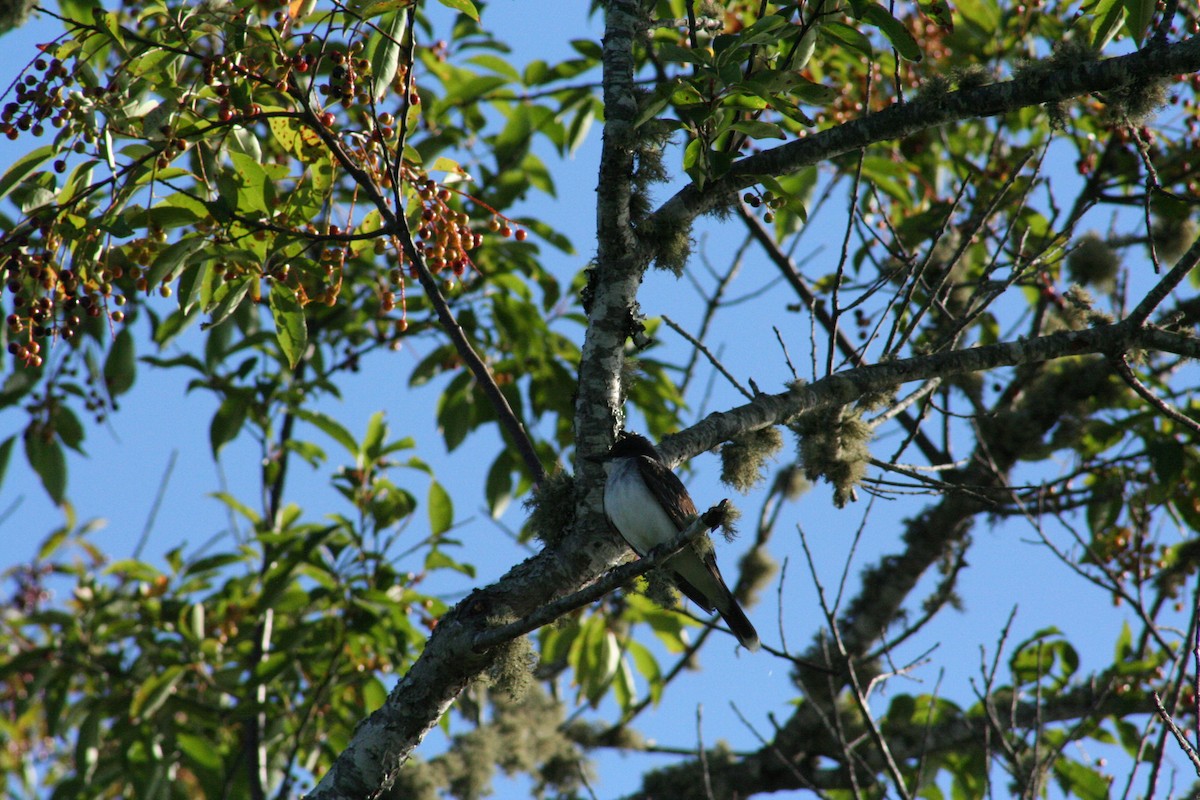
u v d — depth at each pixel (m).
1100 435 11.74
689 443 7.39
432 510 11.59
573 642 11.85
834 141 7.93
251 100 7.41
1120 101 7.68
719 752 13.91
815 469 8.30
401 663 11.62
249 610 12.59
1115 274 11.66
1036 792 8.38
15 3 6.57
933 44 12.82
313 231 7.96
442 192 7.89
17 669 12.12
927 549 12.63
